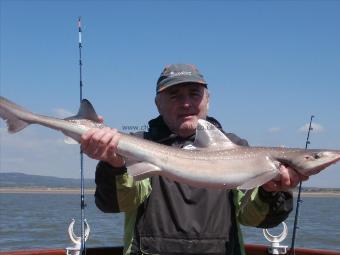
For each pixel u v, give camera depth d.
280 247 2.01
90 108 1.35
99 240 4.77
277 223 1.40
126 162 1.34
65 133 1.33
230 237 1.36
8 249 4.65
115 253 2.03
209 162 1.39
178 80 1.46
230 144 1.44
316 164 1.39
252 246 2.09
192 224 1.33
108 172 1.30
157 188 1.38
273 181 1.38
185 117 1.50
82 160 1.86
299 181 1.42
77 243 1.99
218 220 1.35
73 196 27.83
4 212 10.66
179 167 1.38
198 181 1.38
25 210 11.65
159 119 1.56
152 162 1.36
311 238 5.03
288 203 1.38
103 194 1.33
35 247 4.79
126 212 1.39
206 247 1.32
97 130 1.26
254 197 1.39
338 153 1.42
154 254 1.33
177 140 1.52
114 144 1.26
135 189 1.33
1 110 1.35
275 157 1.41
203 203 1.36
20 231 6.21
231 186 1.38
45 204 15.74
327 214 11.11
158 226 1.34
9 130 1.34
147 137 1.53
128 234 1.38
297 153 1.41
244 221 1.43
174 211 1.34
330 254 1.94
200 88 1.50
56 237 5.63
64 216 9.21
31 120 1.34
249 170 1.39
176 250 1.32
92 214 9.91
